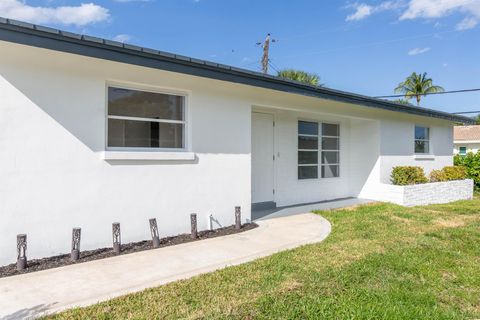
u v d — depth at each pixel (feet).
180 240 20.49
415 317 11.51
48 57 16.88
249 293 12.91
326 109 33.01
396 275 15.24
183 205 21.86
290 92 25.59
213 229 23.31
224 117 24.16
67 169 17.44
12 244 15.96
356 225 24.84
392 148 40.27
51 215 16.96
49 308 11.54
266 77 23.38
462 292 13.65
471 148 110.01
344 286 13.78
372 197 38.63
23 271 15.11
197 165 22.57
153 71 20.36
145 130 20.76
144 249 18.63
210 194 23.25
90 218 18.16
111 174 18.89
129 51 16.99
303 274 14.89
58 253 17.16
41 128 16.71
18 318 10.82
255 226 24.59
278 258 16.97
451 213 30.35
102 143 18.61
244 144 25.40
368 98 32.22
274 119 33.04
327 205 34.17
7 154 15.84
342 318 11.28
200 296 12.62
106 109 19.08
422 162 45.29
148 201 20.29
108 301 12.05
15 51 15.98
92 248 18.22
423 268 15.99
